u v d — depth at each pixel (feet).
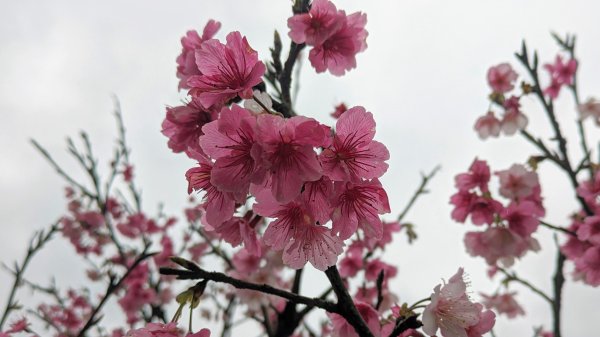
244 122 0.54
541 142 1.48
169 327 0.61
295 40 0.80
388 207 0.57
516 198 1.26
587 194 1.33
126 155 1.86
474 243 1.30
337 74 0.88
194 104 0.70
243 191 0.55
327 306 0.65
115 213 2.24
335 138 0.56
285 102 0.84
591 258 1.26
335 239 0.60
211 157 0.57
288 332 1.24
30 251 1.42
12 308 1.34
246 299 1.35
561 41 1.77
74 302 2.13
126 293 1.85
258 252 0.72
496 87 1.51
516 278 1.50
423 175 1.57
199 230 1.80
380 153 0.58
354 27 0.85
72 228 2.15
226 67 0.62
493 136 1.50
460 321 0.66
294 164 0.53
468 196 1.26
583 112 1.65
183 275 0.63
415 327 0.66
